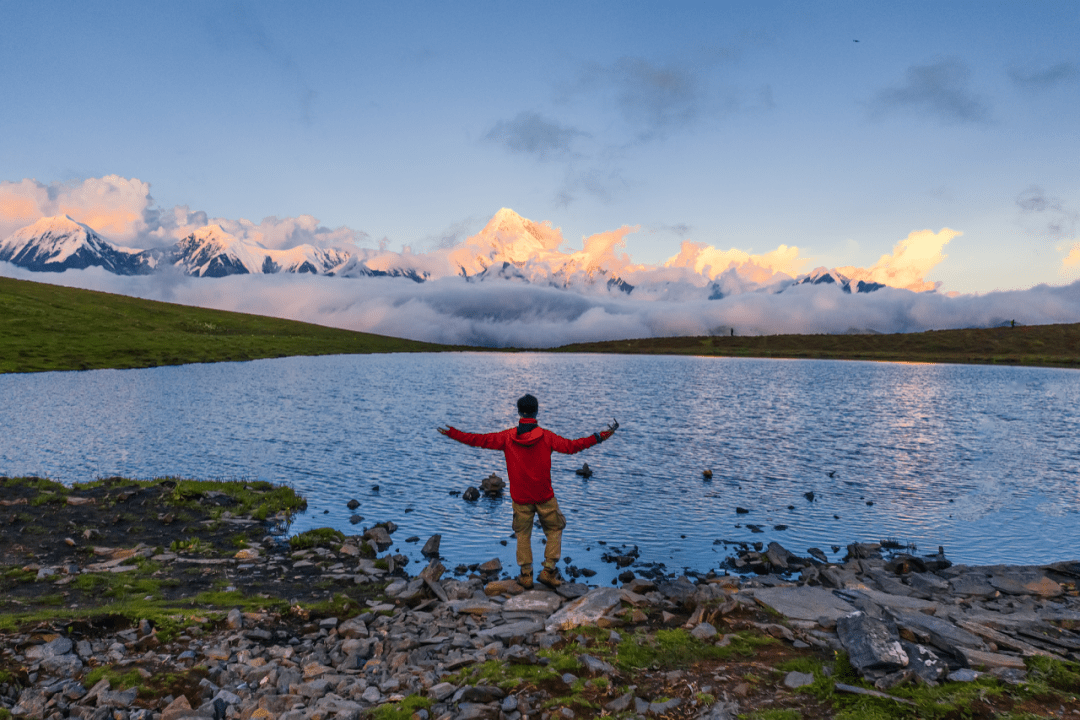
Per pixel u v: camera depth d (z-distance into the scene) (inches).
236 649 321.7
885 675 253.4
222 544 575.2
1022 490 885.8
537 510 440.5
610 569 559.8
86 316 4768.7
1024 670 268.5
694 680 262.8
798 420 1663.4
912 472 1007.6
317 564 529.0
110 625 347.9
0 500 647.8
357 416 1601.9
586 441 428.1
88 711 246.7
